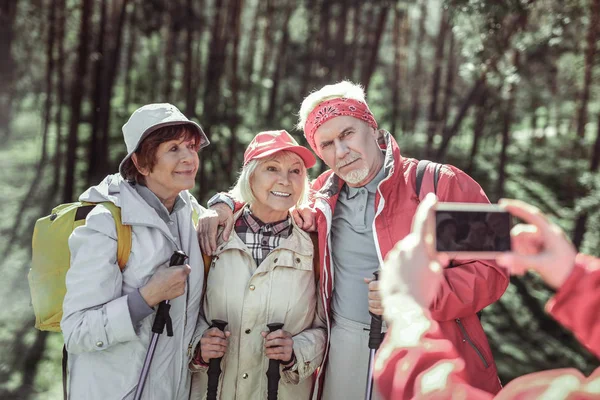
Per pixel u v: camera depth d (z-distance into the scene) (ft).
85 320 6.81
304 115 8.79
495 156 86.33
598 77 53.57
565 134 87.20
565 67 57.00
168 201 7.82
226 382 8.30
